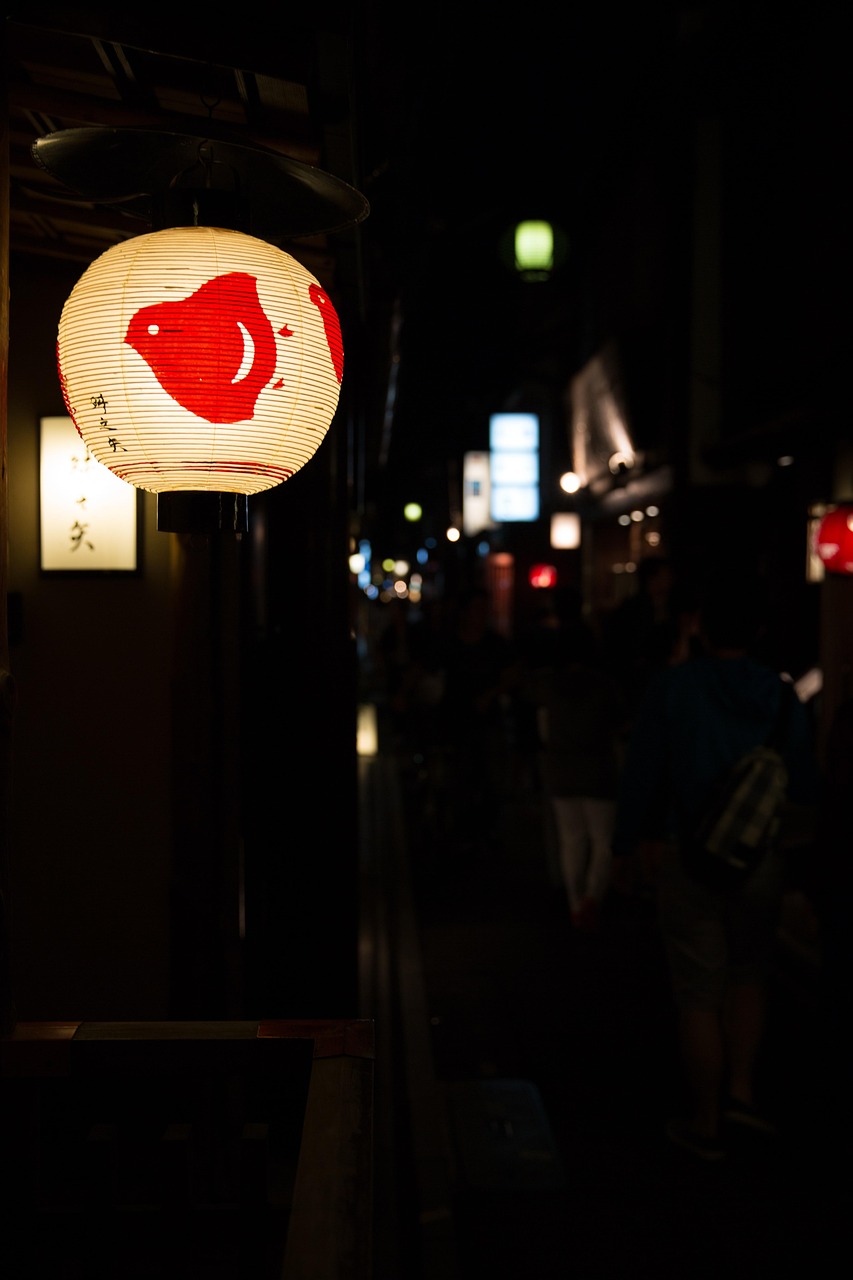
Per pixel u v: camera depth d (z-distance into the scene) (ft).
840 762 15.29
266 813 15.56
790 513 41.42
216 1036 7.22
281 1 7.77
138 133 7.51
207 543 7.97
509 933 27.50
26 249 12.17
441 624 47.75
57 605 13.42
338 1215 5.14
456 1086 18.81
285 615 15.55
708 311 49.90
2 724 6.91
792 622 40.73
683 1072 19.42
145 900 13.46
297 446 7.50
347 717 15.67
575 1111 17.98
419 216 19.69
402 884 31.81
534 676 26.96
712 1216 14.85
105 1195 6.90
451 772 35.09
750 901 15.90
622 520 72.79
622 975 24.43
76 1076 7.14
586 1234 14.47
